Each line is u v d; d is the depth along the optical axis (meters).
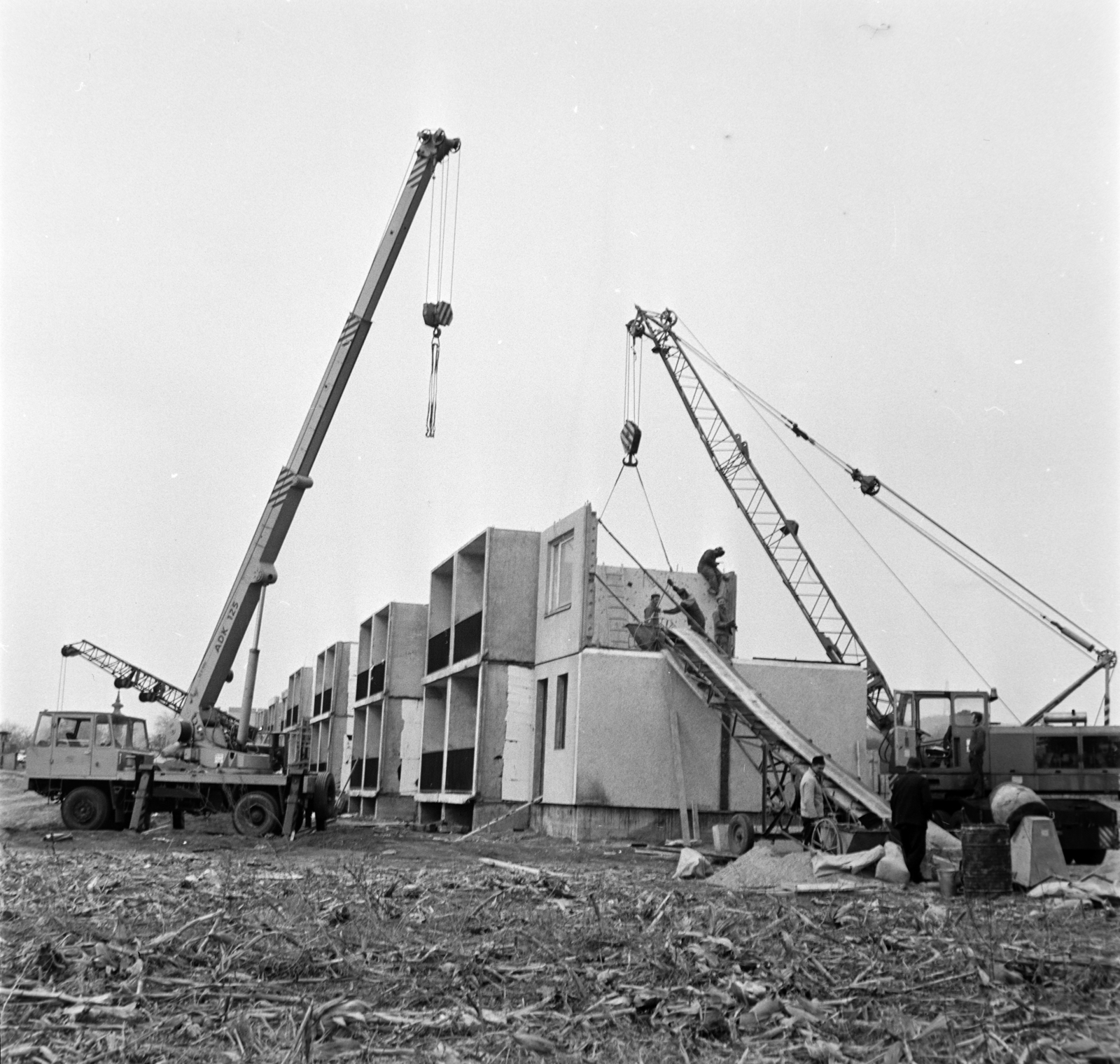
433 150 26.47
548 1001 7.52
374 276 26.55
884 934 10.14
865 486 39.06
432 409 26.02
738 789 24.75
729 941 9.40
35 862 16.22
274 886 13.55
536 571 29.28
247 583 26.33
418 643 40.88
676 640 25.47
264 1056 6.34
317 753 57.25
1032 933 10.80
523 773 28.23
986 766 23.20
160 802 25.61
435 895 13.16
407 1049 6.43
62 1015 7.06
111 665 52.69
